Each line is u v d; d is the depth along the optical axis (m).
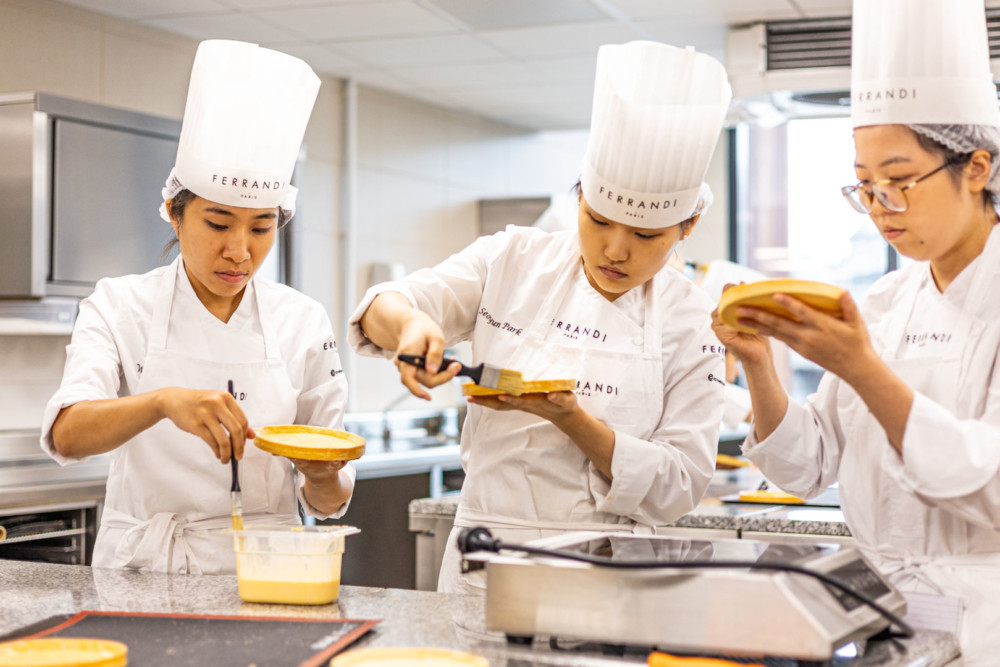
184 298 1.85
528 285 1.83
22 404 3.96
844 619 1.11
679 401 1.82
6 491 3.11
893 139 1.42
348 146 5.25
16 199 3.44
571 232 1.87
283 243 4.50
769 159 6.27
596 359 1.77
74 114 3.49
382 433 5.08
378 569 4.09
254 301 1.91
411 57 4.84
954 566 1.48
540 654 1.19
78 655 1.07
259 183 1.70
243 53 1.69
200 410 1.47
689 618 1.12
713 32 4.48
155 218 3.77
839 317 1.24
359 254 5.36
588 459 1.76
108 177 3.61
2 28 3.82
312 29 4.39
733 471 3.85
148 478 1.80
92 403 1.59
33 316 3.52
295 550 1.43
